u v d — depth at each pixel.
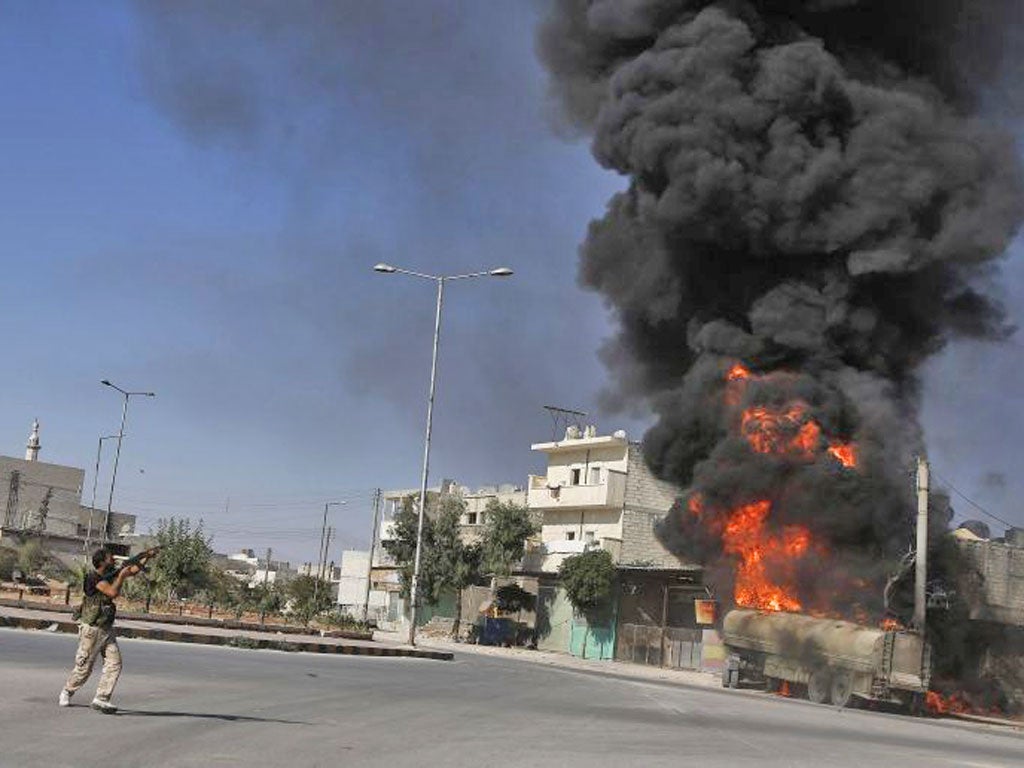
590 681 30.36
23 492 101.62
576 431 77.00
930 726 26.05
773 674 37.50
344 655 30.41
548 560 70.06
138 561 11.98
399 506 96.00
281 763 9.45
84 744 9.59
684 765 11.48
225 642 27.78
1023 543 52.62
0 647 19.08
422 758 10.51
